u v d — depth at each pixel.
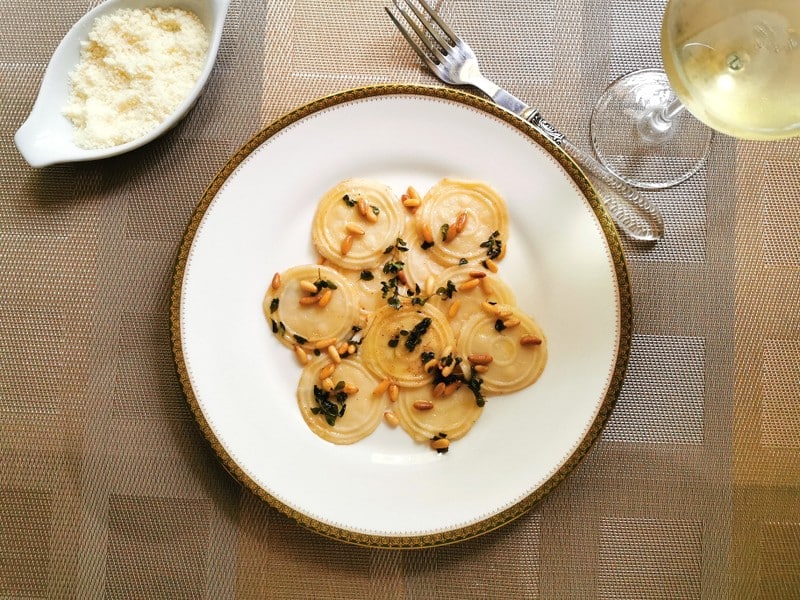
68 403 0.43
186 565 0.42
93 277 0.44
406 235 0.43
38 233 0.44
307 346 0.42
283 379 0.42
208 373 0.41
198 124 0.44
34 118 0.42
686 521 0.42
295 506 0.40
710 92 0.34
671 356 0.43
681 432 0.43
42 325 0.44
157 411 0.43
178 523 0.42
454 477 0.41
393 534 0.40
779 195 0.44
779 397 0.43
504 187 0.42
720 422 0.43
